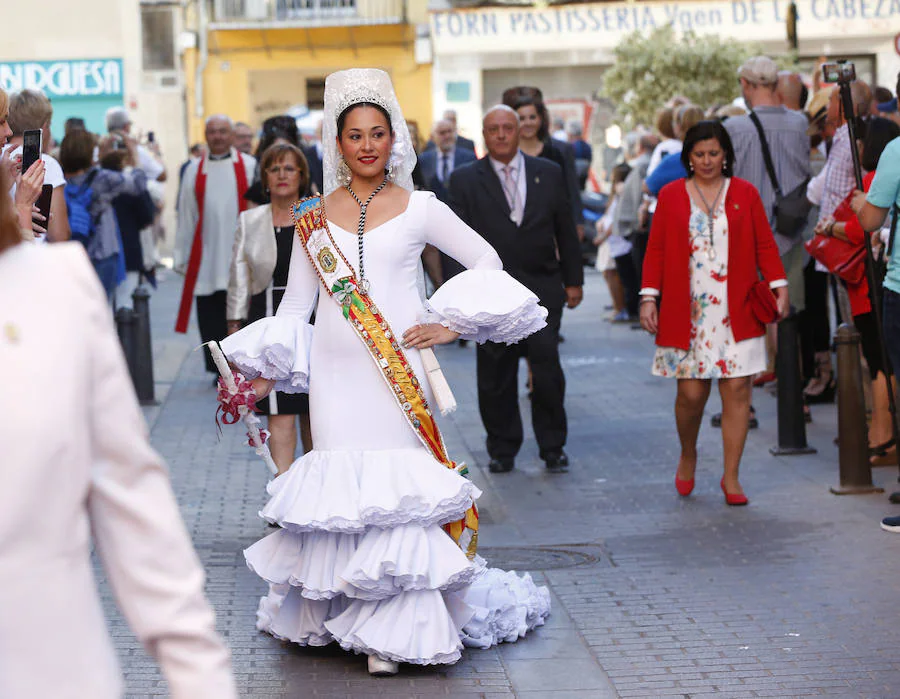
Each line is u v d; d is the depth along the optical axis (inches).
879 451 336.2
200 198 438.6
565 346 559.8
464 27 1173.7
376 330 200.7
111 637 213.2
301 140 491.5
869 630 217.9
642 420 408.2
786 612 228.2
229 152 441.1
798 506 300.8
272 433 282.0
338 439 200.1
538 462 356.5
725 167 301.0
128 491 87.2
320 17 1193.4
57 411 81.8
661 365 304.5
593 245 937.5
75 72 1181.7
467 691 193.0
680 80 949.8
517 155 335.6
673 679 197.9
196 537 279.6
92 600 84.7
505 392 342.3
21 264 84.8
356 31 1187.9
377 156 203.8
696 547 271.1
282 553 204.2
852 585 242.4
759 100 376.8
